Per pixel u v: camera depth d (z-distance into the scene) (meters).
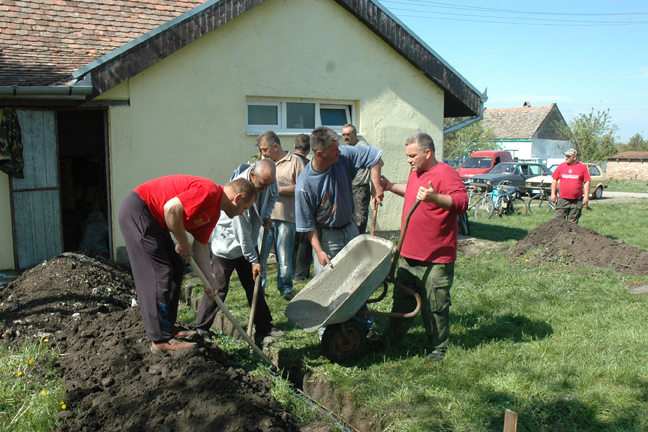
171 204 3.34
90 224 7.93
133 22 8.09
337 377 3.66
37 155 6.83
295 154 5.63
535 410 3.20
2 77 6.12
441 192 3.77
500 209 14.97
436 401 3.31
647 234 11.73
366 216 6.69
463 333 4.59
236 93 8.01
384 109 9.27
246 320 4.73
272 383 3.71
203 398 3.08
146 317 3.58
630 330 4.56
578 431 3.00
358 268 4.31
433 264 3.88
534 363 3.86
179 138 7.67
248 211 4.11
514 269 7.16
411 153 3.88
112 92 7.13
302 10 8.34
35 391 3.49
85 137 10.09
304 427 3.20
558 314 5.12
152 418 2.99
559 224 8.62
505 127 45.56
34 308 4.78
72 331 4.29
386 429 3.04
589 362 3.88
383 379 3.59
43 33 7.36
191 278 6.48
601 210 17.23
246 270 4.57
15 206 6.70
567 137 40.25
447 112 10.90
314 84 8.61
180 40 7.24
